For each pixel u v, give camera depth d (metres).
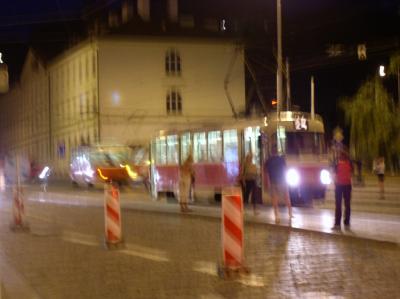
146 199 32.75
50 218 22.39
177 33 65.69
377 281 10.20
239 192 10.93
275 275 10.90
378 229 16.11
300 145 25.14
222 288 9.95
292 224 17.80
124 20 66.38
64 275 11.35
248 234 16.62
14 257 13.54
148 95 64.81
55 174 79.38
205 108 65.81
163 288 10.02
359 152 49.50
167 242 15.42
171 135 30.83
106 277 11.07
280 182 18.47
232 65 60.31
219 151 27.14
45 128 84.69
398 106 48.59
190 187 25.84
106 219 14.64
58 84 78.00
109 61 64.25
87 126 67.12
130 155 46.34
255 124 25.41
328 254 13.04
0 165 48.28
